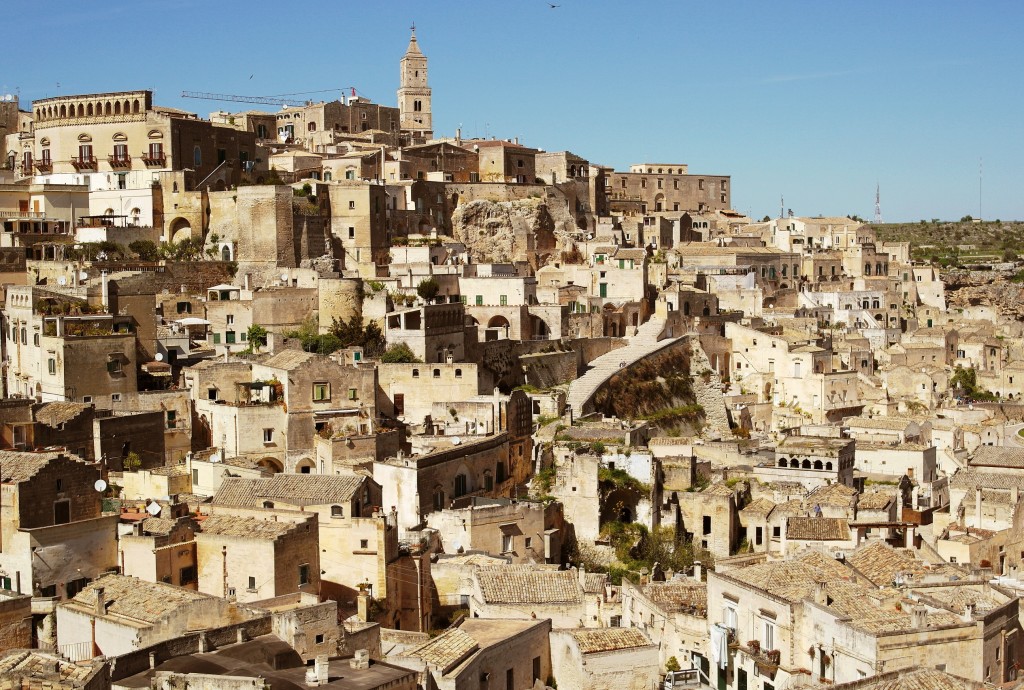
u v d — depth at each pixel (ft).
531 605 332.60
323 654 247.91
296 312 584.81
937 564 327.67
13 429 388.78
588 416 554.46
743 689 280.51
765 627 279.28
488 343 588.09
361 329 571.69
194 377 474.08
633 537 449.89
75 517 310.45
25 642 267.18
